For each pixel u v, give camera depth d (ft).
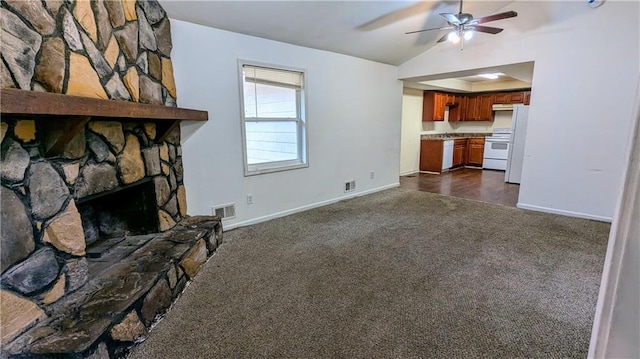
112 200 8.38
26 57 4.57
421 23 12.89
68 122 4.87
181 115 8.34
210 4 9.17
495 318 6.23
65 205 5.40
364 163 16.62
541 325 6.00
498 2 12.39
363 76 15.61
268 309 6.59
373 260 8.84
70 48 5.42
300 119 13.44
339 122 14.87
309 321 6.19
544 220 12.21
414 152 24.82
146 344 5.55
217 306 6.70
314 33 12.01
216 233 9.63
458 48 14.97
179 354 5.33
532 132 13.19
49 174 5.08
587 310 6.44
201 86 10.19
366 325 6.06
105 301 5.40
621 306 1.38
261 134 12.32
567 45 11.92
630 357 1.41
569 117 12.25
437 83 21.24
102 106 5.18
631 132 1.31
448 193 17.17
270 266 8.53
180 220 9.80
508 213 13.21
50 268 5.07
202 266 8.49
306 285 7.54
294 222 12.25
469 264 8.53
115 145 6.80
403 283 7.58
